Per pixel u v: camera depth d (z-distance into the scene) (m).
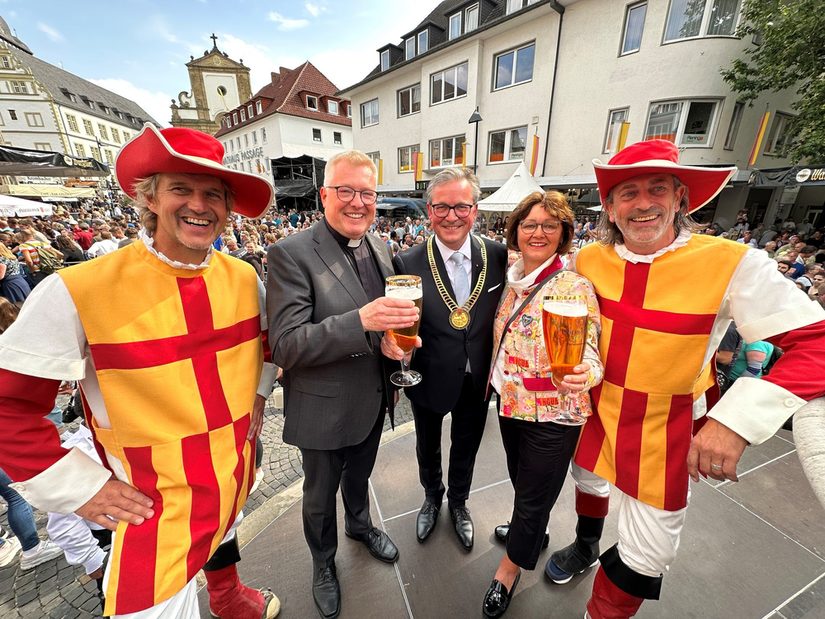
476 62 13.77
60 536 1.65
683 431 1.27
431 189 1.78
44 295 0.93
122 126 53.94
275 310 1.35
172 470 1.09
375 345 1.56
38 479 0.94
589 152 11.66
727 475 1.03
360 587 1.84
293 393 1.53
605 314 1.36
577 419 1.43
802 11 7.98
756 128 10.93
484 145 14.38
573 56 11.48
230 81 41.72
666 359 1.24
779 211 12.72
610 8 10.53
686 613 1.70
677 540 1.33
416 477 2.61
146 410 1.06
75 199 30.78
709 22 9.38
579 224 10.62
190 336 1.12
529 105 12.74
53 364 0.93
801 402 0.93
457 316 1.78
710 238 1.25
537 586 1.83
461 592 1.82
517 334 1.52
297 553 2.04
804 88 8.69
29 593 1.94
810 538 2.07
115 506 1.02
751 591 1.79
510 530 1.65
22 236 5.79
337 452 1.61
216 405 1.18
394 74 17.30
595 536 1.81
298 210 23.17
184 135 1.01
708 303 1.18
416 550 2.03
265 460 3.07
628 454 1.33
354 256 1.64
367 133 19.73
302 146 28.25
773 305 1.07
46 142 42.78
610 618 1.45
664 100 10.16
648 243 1.25
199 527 1.12
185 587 1.12
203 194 1.05
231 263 1.29
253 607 1.66
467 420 1.95
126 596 0.99
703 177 1.18
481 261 1.86
